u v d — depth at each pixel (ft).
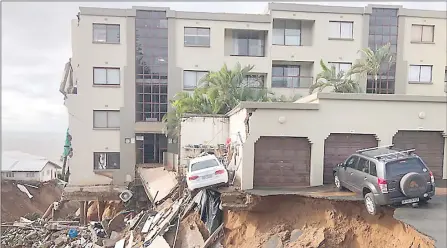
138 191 93.30
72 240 73.46
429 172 36.70
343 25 105.40
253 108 52.37
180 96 93.35
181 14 100.63
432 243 29.07
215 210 51.06
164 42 100.73
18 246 76.18
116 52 98.68
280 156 53.26
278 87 105.81
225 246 47.55
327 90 99.60
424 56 107.45
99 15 97.86
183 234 54.24
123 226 77.71
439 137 53.93
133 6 98.78
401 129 52.95
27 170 168.04
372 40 106.01
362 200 39.91
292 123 52.70
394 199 35.68
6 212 114.42
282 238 42.37
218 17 101.81
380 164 36.83
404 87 106.42
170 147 99.19
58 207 98.78
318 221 42.42
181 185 68.28
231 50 105.40
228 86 90.27
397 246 34.06
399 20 106.52
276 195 46.21
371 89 105.40
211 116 77.46
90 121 97.96
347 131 52.85
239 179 53.98
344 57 104.83
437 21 107.45
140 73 99.96
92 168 98.07
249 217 47.80
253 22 102.89
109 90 98.43
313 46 104.58
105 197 90.58
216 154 69.67
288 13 103.86
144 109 100.27
